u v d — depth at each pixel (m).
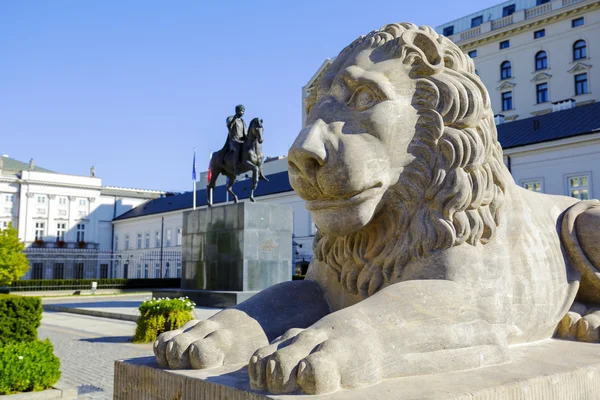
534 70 26.66
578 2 25.12
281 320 1.73
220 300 10.09
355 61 1.73
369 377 1.30
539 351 1.79
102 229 41.28
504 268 1.75
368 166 1.57
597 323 2.01
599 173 16.92
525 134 19.47
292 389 1.24
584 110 19.27
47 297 17.80
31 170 42.09
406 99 1.68
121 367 1.67
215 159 11.95
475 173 1.69
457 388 1.29
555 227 2.16
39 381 4.00
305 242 24.91
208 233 11.08
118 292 21.98
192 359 1.50
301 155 1.55
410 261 1.68
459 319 1.55
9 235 18.28
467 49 29.36
